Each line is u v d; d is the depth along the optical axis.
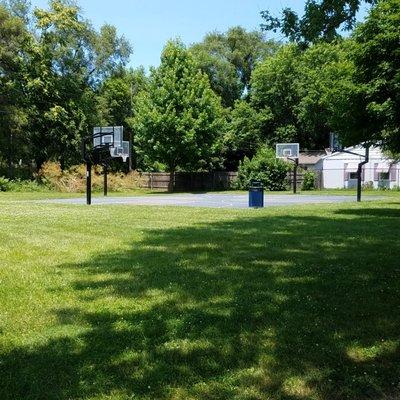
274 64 61.50
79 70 56.09
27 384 4.07
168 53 49.16
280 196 36.22
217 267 8.45
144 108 48.81
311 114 58.34
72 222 15.64
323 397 3.88
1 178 45.00
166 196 38.31
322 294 6.67
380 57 18.20
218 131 50.81
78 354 4.64
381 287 7.00
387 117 18.02
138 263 8.84
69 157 52.38
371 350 4.75
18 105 49.19
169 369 4.33
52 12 53.03
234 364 4.44
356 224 14.96
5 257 9.48
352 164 51.62
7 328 5.34
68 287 7.11
